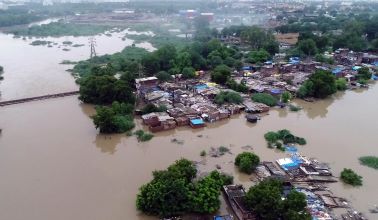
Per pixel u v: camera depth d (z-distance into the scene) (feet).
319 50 511.40
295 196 160.56
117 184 193.16
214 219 160.56
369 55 492.13
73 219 164.55
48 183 193.98
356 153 230.89
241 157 209.77
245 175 203.31
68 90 368.27
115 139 252.01
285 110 311.88
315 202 176.24
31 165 212.64
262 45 530.68
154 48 613.52
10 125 273.13
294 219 146.41
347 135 258.57
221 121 285.84
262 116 297.12
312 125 278.05
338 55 492.95
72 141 247.29
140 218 164.96
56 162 216.74
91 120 286.87
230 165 214.28
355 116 298.15
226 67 398.42
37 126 272.51
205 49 487.61
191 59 437.17
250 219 158.92
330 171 207.10
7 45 630.33
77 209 171.73
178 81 386.93
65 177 200.13
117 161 219.41
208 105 304.50
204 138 253.44
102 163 216.54
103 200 178.81
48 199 179.63
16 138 249.34
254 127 273.54
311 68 425.69
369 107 320.91
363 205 177.27
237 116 296.51
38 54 552.41
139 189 176.55
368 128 272.10
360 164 217.15
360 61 473.67
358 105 326.65
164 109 295.48
